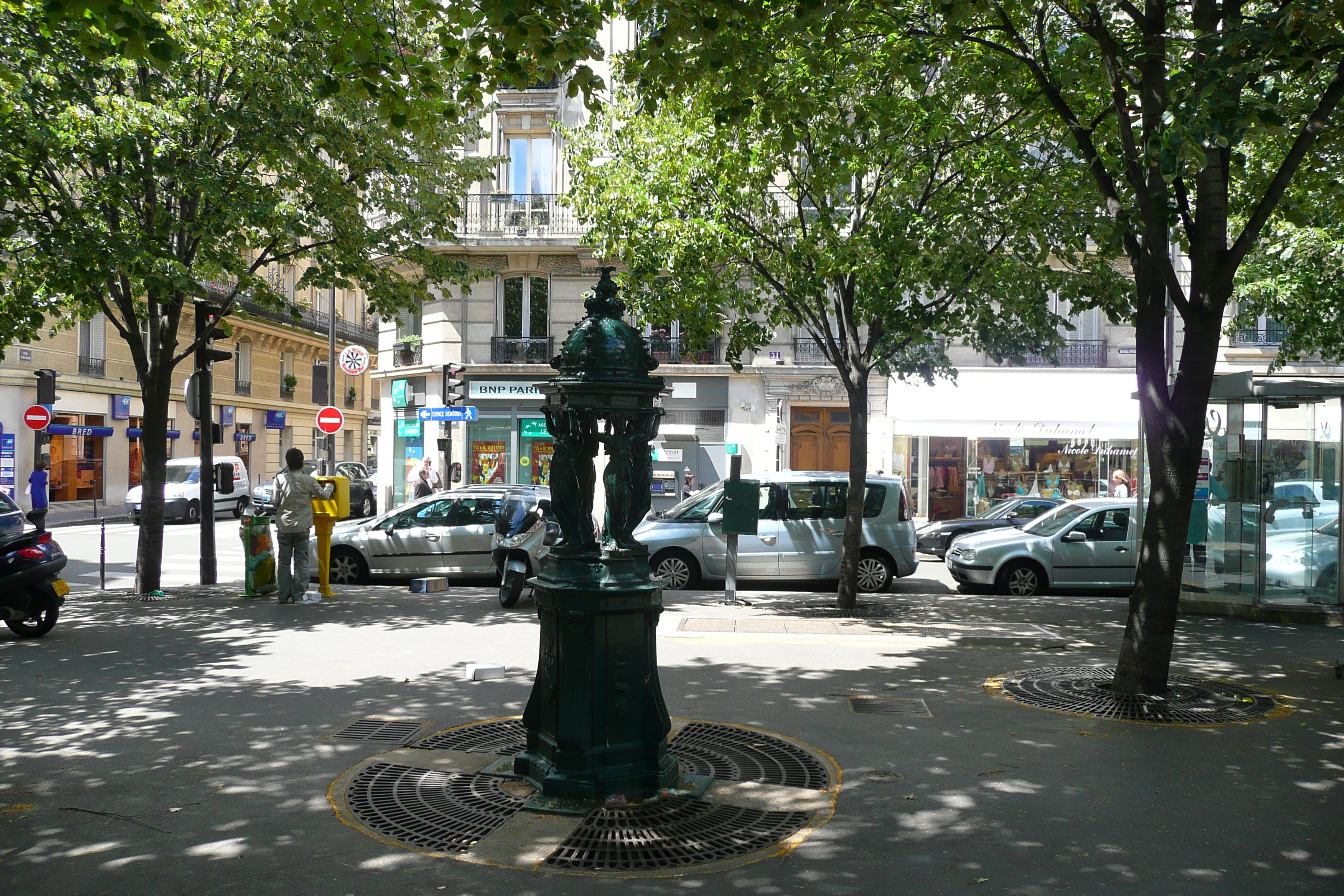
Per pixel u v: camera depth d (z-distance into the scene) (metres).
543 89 25.80
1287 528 11.56
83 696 7.18
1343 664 8.11
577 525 5.11
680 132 11.53
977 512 25.80
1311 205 10.51
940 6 7.55
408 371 27.84
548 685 5.15
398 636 9.66
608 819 4.70
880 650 9.06
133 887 3.99
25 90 10.09
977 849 4.42
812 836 4.55
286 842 4.46
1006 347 11.66
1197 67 6.07
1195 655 9.12
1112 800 5.08
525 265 26.31
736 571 12.77
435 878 4.09
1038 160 11.09
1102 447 25.34
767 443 26.06
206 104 11.45
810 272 11.11
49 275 11.38
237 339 40.84
